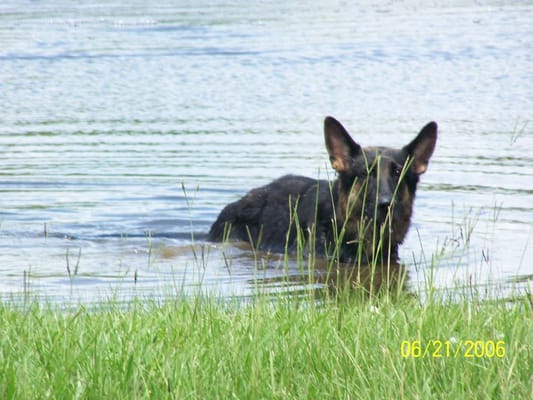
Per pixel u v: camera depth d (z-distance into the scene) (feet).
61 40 114.93
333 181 45.75
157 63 99.09
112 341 24.71
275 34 117.91
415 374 21.76
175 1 156.76
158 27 125.49
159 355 23.50
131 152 63.77
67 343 24.09
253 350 23.59
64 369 22.16
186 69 95.66
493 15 134.92
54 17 136.15
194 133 69.00
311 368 23.20
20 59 101.96
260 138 67.26
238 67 96.63
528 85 86.12
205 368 23.03
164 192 55.11
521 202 51.57
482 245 44.39
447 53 103.60
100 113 76.33
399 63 98.02
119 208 52.39
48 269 41.34
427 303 29.04
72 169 59.77
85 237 47.37
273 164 60.08
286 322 27.09
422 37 114.62
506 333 25.26
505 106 77.56
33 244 45.83
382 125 70.44
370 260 43.09
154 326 26.68
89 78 91.50
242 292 36.73
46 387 21.58
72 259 43.27
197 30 122.11
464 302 29.48
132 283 38.60
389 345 24.36
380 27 123.85
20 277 39.83
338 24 126.93
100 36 118.21
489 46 107.65
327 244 44.19
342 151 43.70
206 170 59.11
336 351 24.31
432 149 43.98
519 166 59.31
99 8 147.84
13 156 62.95
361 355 23.50
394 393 21.34
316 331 25.62
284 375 22.45
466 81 88.58
